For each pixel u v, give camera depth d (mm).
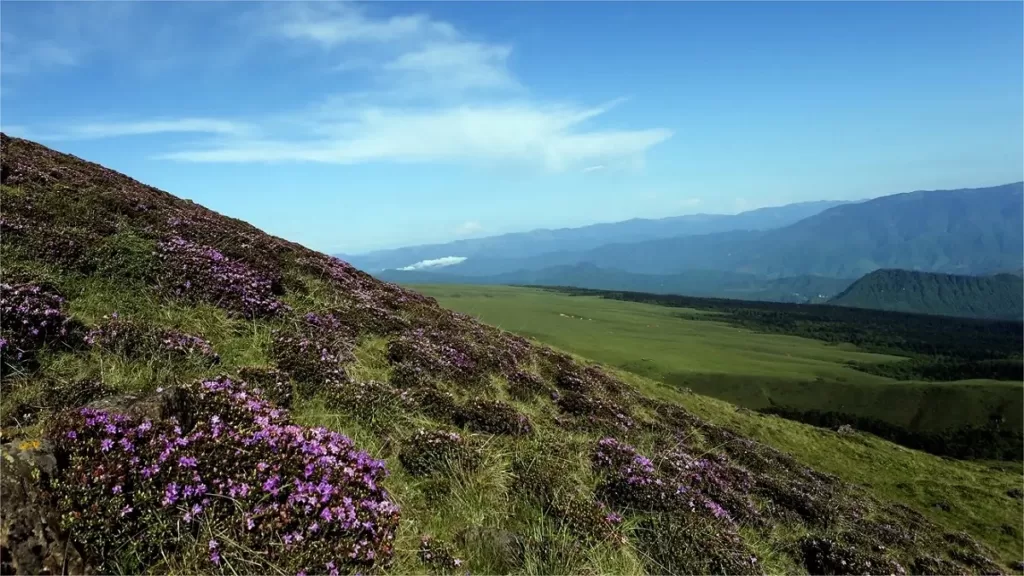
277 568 5387
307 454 6883
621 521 9344
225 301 12281
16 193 13891
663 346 154000
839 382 137875
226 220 21891
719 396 118812
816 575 11609
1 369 7637
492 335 22219
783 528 13289
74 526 5035
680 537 9430
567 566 7543
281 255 17141
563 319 188875
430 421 10961
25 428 6320
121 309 10547
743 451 22047
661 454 13828
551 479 9742
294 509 6016
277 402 8953
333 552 5805
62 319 8805
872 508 24344
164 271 12305
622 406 20312
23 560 4527
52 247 11180
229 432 6605
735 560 9305
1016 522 35938
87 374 8086
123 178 22312
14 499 4805
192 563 5234
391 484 8109
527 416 13516
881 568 12117
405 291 24750
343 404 9883
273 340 11375
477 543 7598
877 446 48344
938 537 24438
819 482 24219
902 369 192875
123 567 5074
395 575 6195
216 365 9703
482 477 9164
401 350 13781
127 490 5551
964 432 118250
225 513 5777
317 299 15047
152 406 6641
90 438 5797
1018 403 123188
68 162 20562
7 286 8969
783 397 125375
